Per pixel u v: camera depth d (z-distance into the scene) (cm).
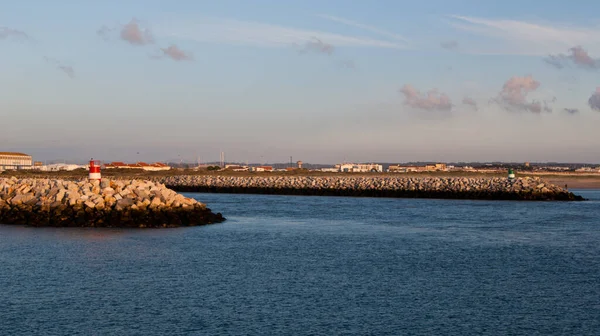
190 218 4303
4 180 5281
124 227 4019
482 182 9019
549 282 2308
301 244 3275
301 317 1802
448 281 2312
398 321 1775
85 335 1623
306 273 2438
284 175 15262
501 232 3931
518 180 8975
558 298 2058
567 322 1780
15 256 2752
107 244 3169
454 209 6044
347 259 2783
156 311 1845
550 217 5162
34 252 2867
